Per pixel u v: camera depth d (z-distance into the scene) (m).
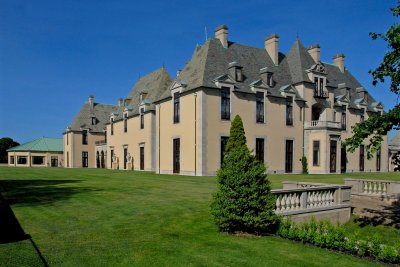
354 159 50.50
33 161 82.75
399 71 12.90
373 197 20.81
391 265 10.09
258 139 40.56
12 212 13.33
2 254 8.81
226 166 12.73
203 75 37.28
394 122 12.46
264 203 12.59
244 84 40.00
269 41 46.12
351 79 56.00
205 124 36.44
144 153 50.66
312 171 43.91
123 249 9.86
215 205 12.53
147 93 53.44
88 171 41.91
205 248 10.50
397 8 12.89
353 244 10.92
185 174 38.50
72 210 13.89
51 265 8.45
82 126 73.94
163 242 10.70
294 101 43.81
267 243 11.46
